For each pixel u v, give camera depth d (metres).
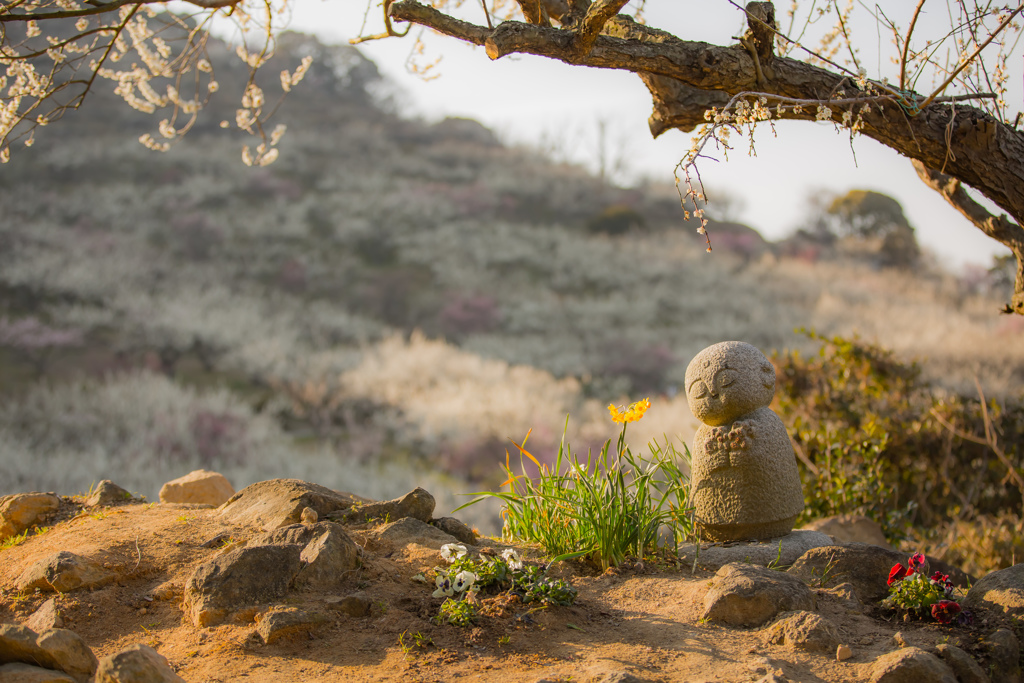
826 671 2.51
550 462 15.49
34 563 3.10
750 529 4.16
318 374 20.16
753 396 4.19
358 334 24.25
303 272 28.66
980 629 2.92
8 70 3.90
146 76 4.50
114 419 16.11
